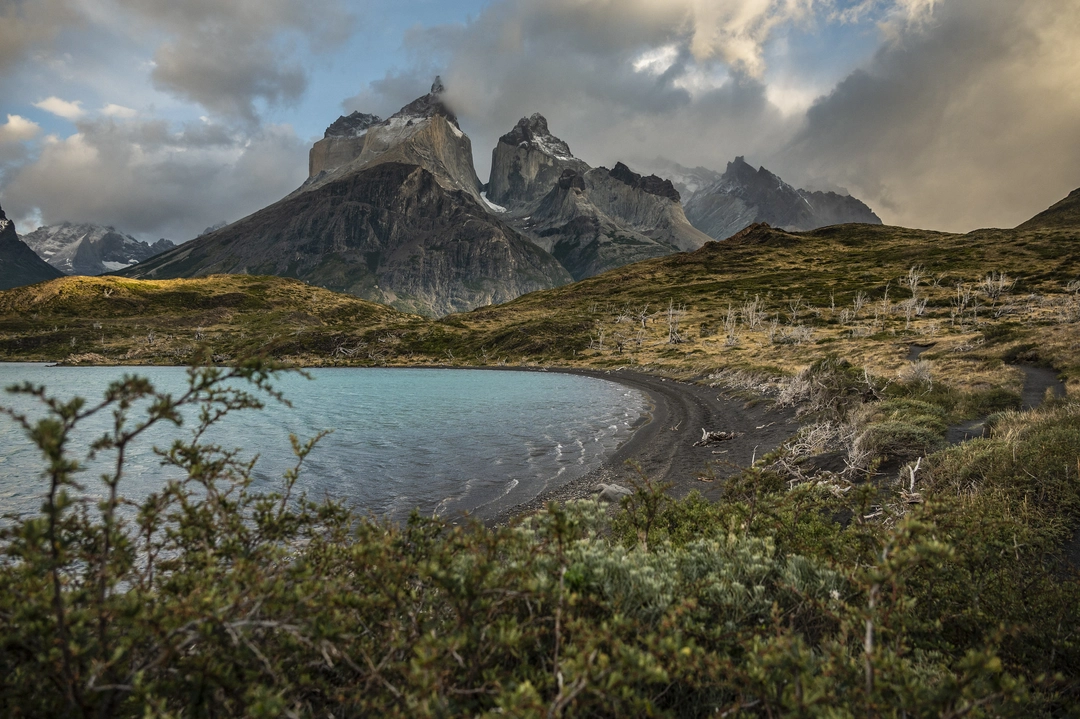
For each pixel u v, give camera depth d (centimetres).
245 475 412
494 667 285
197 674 233
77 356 16388
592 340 13788
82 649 221
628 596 371
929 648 388
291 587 298
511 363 13338
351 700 248
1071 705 328
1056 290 11950
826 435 1839
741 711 269
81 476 2212
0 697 222
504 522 1569
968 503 737
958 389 2677
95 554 311
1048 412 1577
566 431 3481
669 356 10581
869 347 6562
